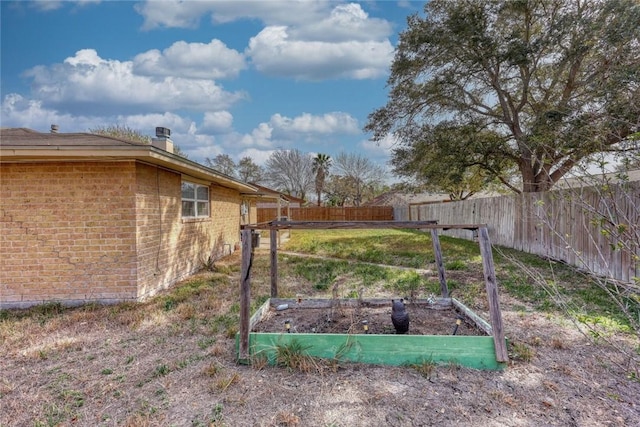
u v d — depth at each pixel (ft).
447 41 34.01
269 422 7.82
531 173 35.63
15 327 14.47
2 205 17.76
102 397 9.07
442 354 10.20
